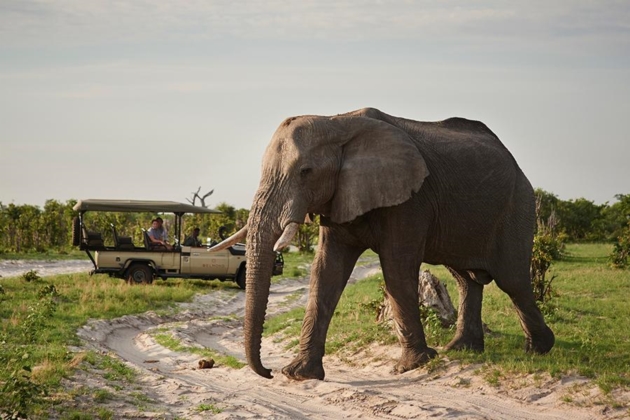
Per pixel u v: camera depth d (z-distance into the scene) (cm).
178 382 1197
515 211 1356
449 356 1287
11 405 906
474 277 1360
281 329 1895
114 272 2850
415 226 1212
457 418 974
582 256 4241
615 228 7256
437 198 1243
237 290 2930
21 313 1852
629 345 1437
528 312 1371
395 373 1280
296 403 1096
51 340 1567
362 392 1112
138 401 1055
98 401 1023
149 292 2500
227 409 1020
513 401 1073
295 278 3572
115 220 4506
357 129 1173
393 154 1156
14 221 4966
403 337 1264
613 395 1028
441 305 1616
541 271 2002
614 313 1920
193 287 2875
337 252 1238
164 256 2875
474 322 1383
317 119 1162
